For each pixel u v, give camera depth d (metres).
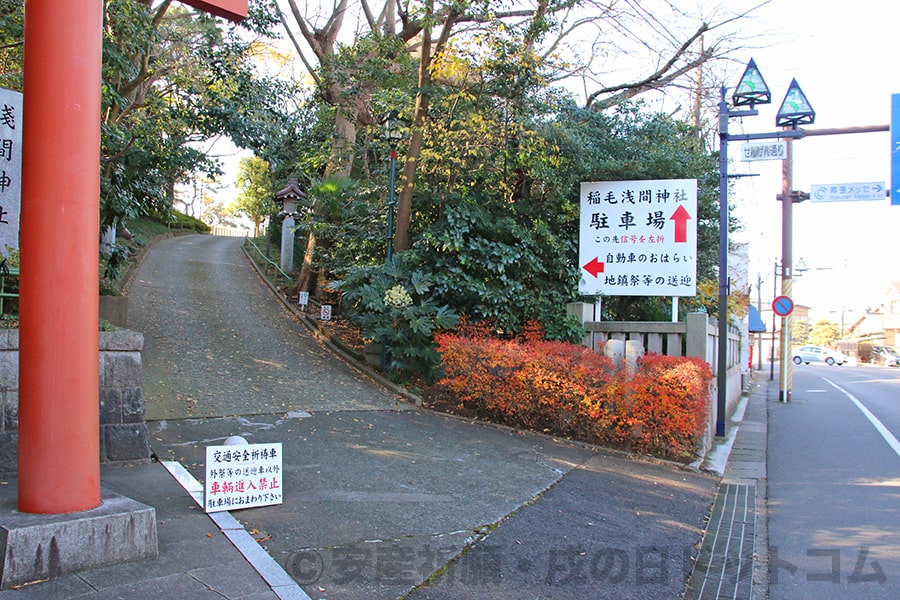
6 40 10.74
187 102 11.81
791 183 19.95
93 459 3.88
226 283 20.16
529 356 8.91
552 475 6.89
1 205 6.86
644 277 11.03
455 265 11.34
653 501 6.45
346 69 16.25
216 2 5.02
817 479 8.05
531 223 12.30
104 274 12.67
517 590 4.05
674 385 8.19
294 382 10.20
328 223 16.22
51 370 3.72
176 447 6.55
